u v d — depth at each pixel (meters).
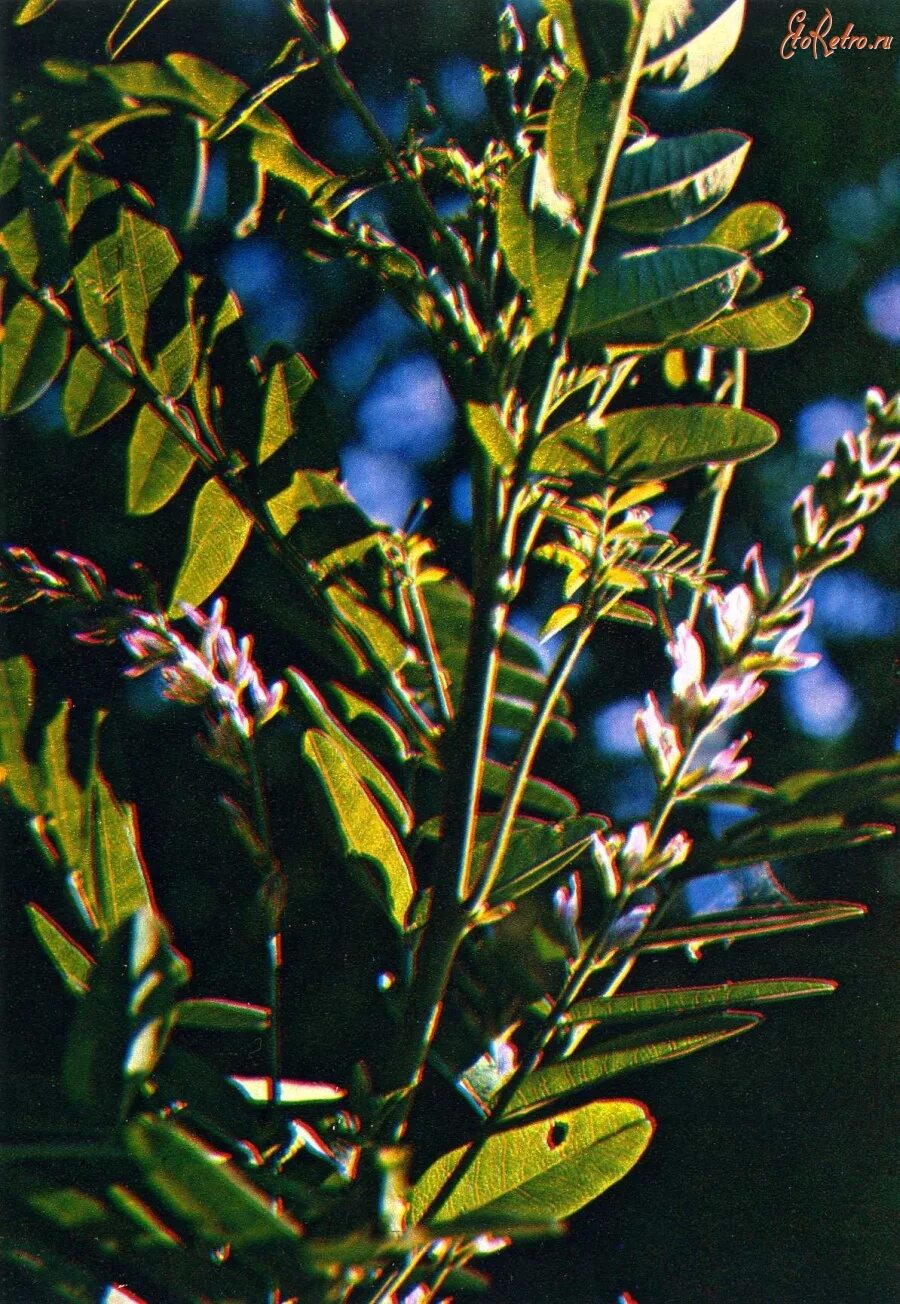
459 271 0.42
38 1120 0.38
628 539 0.42
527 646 0.46
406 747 0.45
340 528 0.44
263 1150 0.41
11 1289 0.38
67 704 0.42
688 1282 0.90
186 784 0.88
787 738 1.14
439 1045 0.43
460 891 0.41
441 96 1.00
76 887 0.42
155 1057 0.36
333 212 0.44
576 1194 0.41
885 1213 0.93
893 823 0.72
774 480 1.16
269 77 0.42
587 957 0.40
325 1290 0.37
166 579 0.51
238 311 0.44
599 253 0.41
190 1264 0.37
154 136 0.46
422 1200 0.41
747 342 0.41
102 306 0.43
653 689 0.48
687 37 0.40
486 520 0.42
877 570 1.17
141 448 0.44
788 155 1.15
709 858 0.40
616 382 0.42
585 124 0.40
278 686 0.43
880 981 0.97
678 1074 0.96
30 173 0.43
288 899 0.43
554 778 0.95
